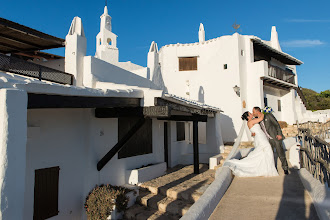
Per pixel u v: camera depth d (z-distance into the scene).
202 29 17.56
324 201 3.09
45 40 7.41
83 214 5.88
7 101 2.59
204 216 3.14
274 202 3.81
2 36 7.13
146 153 8.57
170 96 5.70
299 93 21.64
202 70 15.70
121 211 5.78
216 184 4.20
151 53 12.79
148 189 6.95
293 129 15.41
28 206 4.79
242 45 14.93
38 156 5.04
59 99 3.52
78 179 5.94
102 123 6.50
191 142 13.76
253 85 14.70
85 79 7.52
